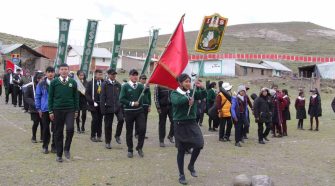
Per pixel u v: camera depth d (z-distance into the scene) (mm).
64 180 8172
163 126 12258
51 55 65938
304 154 12016
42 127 11273
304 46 129250
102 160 10023
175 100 8156
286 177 9188
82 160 9930
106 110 11391
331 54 112062
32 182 7969
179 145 8266
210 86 16578
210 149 12273
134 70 10258
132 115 10266
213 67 60219
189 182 8406
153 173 8961
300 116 18750
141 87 10352
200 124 17844
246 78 53688
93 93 12500
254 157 11305
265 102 13773
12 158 9867
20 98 21672
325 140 15094
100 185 7945
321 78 55562
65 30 23969
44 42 96250
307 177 9250
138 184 8125
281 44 133250
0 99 25797
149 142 13078
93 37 24891
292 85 47938
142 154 10586
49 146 11422
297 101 18875
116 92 11539
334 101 17234
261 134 13781
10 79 22719
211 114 15164
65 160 9805
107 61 60562
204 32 8930
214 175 9055
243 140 14195
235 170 9617
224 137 14133
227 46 122062
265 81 49531
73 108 9672
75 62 57938
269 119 13828
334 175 9508
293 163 10711
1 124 15406
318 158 11453
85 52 24875
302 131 18000
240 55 64500
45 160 9766
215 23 8953
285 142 14312
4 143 11766
